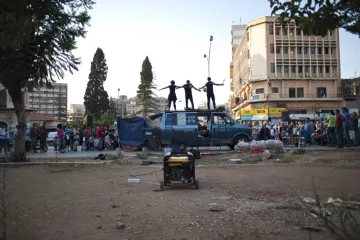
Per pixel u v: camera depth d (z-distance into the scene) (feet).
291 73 198.59
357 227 11.94
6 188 27.91
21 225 16.80
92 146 73.46
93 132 76.69
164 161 26.61
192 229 15.72
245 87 223.10
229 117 60.34
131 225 16.55
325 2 11.21
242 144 54.03
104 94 209.97
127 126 68.49
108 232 15.51
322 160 42.11
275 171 35.88
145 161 45.91
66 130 79.46
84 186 28.78
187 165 26.45
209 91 63.52
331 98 190.60
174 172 26.20
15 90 47.70
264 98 193.47
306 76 197.98
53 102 376.07
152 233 15.26
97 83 209.87
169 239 14.43
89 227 16.35
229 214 18.30
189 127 58.70
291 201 21.20
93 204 21.45
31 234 15.35
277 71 197.67
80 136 75.00
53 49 43.98
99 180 32.24
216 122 59.77
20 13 14.40
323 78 197.16
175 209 19.69
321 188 25.64
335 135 60.34
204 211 19.10
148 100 242.17
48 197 23.98
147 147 61.93
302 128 73.72
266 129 71.72
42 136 70.38
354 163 39.73
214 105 63.67
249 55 207.10
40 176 35.73
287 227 15.79
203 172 36.60
